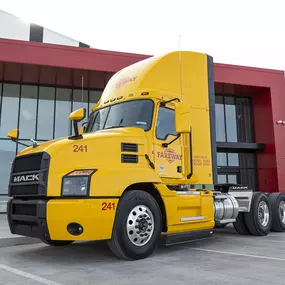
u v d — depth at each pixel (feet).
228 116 76.74
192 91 25.25
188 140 23.99
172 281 14.52
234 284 13.99
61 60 55.01
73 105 64.28
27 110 61.82
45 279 15.01
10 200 20.21
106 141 19.21
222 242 26.78
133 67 24.84
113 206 17.94
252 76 69.36
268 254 21.24
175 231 21.08
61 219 16.97
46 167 17.63
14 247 25.00
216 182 25.61
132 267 17.28
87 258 19.97
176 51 24.76
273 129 70.85
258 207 31.07
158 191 20.33
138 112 21.99
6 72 57.11
